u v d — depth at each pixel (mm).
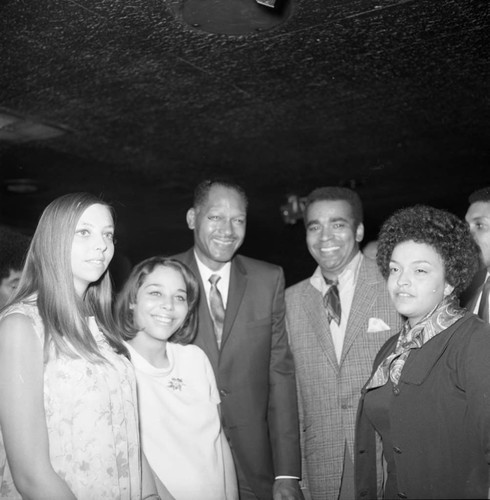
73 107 3750
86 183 6406
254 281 2580
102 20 2445
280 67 3092
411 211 1832
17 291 1728
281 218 7449
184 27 2531
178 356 2301
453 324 1657
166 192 6934
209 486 2098
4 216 6961
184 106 3797
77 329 1667
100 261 1746
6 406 1558
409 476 1626
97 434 1617
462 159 5484
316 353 2525
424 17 2473
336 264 2602
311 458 2484
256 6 2332
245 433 2410
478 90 3520
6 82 3219
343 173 6113
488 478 1540
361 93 3582
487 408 1505
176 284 2232
